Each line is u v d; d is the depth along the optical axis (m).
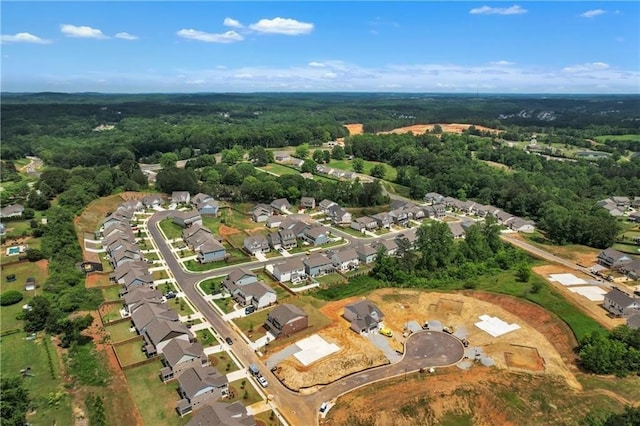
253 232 136.38
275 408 61.22
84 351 72.25
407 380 67.19
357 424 58.25
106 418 57.91
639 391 64.62
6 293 85.88
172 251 119.50
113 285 96.38
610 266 113.12
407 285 100.62
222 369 69.44
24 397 59.19
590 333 78.44
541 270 110.44
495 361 72.75
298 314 80.25
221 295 94.44
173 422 57.97
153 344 71.88
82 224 130.50
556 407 60.72
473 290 97.31
